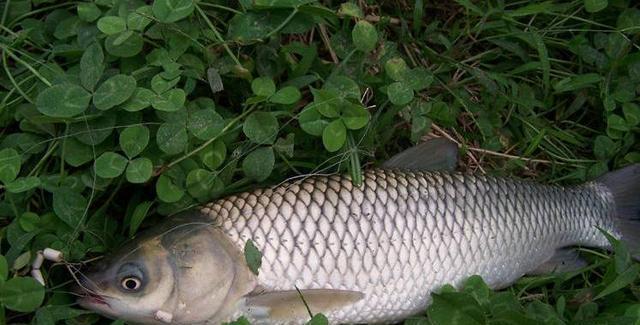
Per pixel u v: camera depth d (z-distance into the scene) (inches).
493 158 18.9
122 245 14.8
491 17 18.7
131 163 15.3
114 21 15.6
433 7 19.2
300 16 16.3
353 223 15.1
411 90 16.6
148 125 16.1
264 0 15.9
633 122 18.3
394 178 15.5
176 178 15.9
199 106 16.3
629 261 16.4
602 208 17.4
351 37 17.3
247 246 14.5
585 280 17.8
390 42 17.8
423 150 16.6
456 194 15.7
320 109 16.1
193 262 14.5
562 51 19.4
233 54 16.6
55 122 15.5
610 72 18.5
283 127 16.4
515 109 19.0
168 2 15.6
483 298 15.5
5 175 15.1
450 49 18.5
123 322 14.8
